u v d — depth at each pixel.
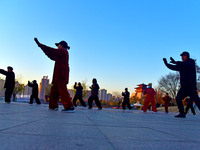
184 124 3.71
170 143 1.63
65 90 5.07
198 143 1.70
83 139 1.55
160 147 1.45
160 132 2.30
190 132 2.51
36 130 1.82
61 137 1.57
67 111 5.06
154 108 10.80
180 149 1.42
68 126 2.28
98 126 2.50
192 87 5.97
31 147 1.18
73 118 3.41
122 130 2.27
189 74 6.04
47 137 1.53
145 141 1.65
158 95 52.03
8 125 2.00
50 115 3.67
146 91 10.89
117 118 4.26
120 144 1.46
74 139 1.53
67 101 5.07
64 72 5.04
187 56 6.17
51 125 2.24
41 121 2.56
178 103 6.36
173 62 6.19
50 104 5.43
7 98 8.97
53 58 5.31
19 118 2.73
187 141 1.78
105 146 1.36
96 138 1.64
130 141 1.61
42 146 1.22
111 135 1.85
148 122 3.69
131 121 3.68
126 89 14.12
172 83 46.00
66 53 5.11
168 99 15.67
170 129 2.70
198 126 3.46
